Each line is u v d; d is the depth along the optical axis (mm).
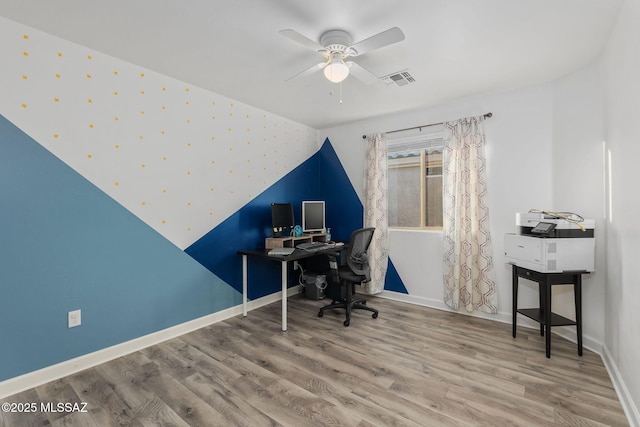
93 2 1747
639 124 1638
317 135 4543
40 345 2082
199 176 3033
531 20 1909
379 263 3939
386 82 2715
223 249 3287
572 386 2012
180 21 1935
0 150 1917
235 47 2258
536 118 2922
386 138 3936
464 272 3301
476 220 3221
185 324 2920
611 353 2188
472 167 3230
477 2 1740
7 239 1950
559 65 2523
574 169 2617
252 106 3553
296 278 4230
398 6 1774
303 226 3934
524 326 3014
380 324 3105
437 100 3355
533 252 2439
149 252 2662
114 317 2441
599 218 2418
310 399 1898
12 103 1954
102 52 2336
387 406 1828
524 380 2084
